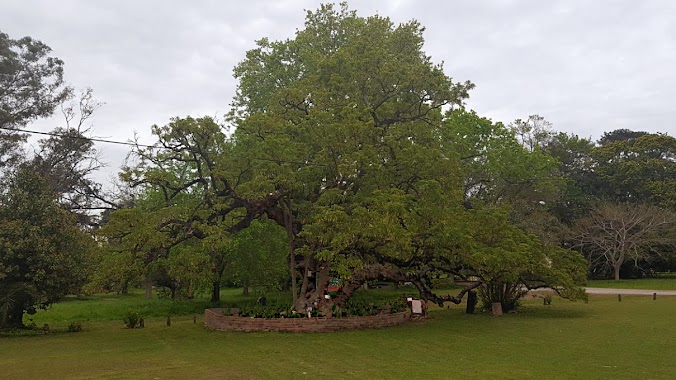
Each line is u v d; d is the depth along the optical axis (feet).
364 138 60.39
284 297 107.65
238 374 35.42
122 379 34.37
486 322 63.16
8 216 59.67
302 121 61.93
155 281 102.42
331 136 57.41
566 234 147.95
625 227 142.82
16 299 59.67
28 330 60.59
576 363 37.50
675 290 109.09
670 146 173.37
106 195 115.65
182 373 36.09
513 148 119.85
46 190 64.08
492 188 125.39
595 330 54.24
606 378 32.55
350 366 37.68
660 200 157.58
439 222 58.85
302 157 59.72
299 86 67.26
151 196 81.41
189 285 95.55
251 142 61.72
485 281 70.08
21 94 115.44
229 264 93.50
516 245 64.85
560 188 154.71
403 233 52.37
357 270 66.03
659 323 58.44
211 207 61.36
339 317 59.67
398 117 69.26
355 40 76.38
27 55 117.19
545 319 64.80
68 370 37.70
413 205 59.16
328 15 95.71
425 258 65.77
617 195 172.04
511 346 45.62
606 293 101.96
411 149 60.95
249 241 88.22
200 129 58.44
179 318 77.92
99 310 86.69
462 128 112.27
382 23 90.89
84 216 113.60
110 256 56.13
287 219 64.54
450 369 36.11
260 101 88.84
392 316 61.67
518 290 78.13
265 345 47.85
